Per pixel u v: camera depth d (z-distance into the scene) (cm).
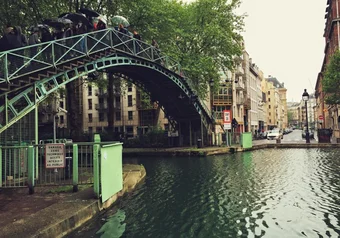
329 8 4297
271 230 579
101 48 1416
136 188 989
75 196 700
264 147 2831
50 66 1077
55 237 502
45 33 1145
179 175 1267
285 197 830
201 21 2820
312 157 1831
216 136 2875
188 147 2642
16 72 925
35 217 545
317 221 625
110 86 2705
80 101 5425
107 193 725
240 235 557
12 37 940
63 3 2069
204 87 2927
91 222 617
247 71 5975
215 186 1004
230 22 2855
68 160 923
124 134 3206
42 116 3512
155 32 2322
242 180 1102
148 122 4841
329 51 4575
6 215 559
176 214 690
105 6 2222
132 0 2167
